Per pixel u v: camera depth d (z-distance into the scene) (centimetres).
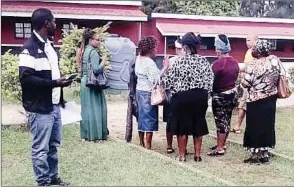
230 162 705
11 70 852
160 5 2689
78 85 1436
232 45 2153
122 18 1938
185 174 594
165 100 727
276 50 2223
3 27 1853
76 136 815
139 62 752
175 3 2692
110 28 2002
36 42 490
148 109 752
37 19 488
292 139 869
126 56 1455
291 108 1249
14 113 1025
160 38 2077
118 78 1459
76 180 559
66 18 1881
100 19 1919
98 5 1959
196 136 695
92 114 776
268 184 586
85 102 777
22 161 646
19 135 810
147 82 748
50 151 530
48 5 1892
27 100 497
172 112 689
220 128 737
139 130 768
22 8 1834
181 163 654
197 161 704
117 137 861
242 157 737
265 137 688
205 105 685
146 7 2689
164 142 846
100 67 762
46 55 493
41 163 511
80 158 664
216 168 668
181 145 698
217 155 745
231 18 2186
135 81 777
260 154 698
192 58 668
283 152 764
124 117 1083
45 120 501
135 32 2042
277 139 866
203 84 672
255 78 672
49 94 499
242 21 2203
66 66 1273
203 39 2094
